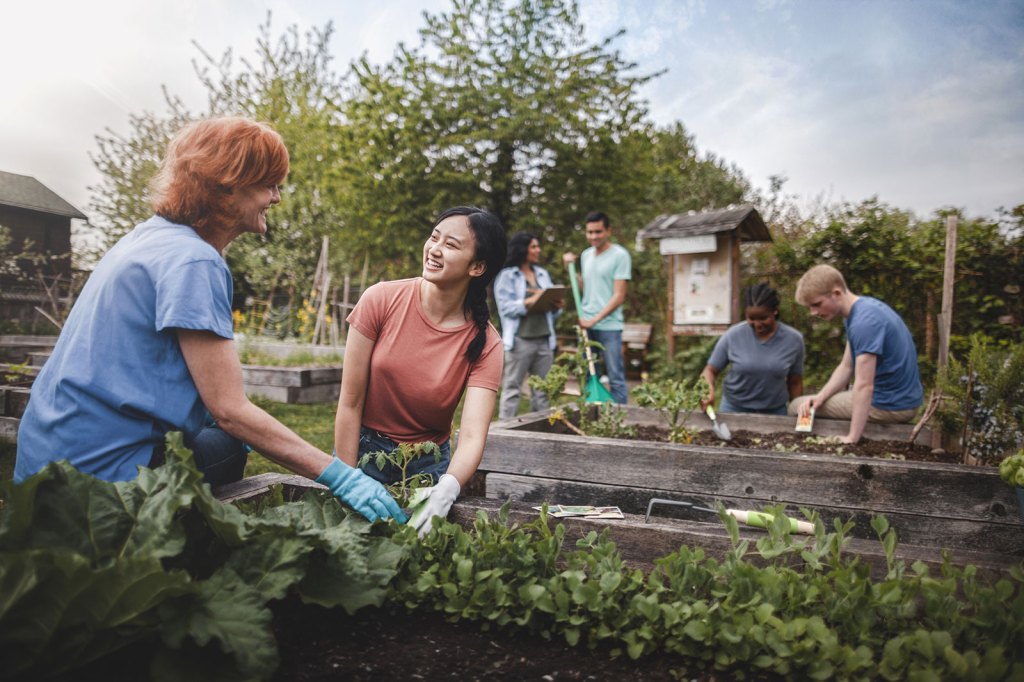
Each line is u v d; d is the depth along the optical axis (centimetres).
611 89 1377
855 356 393
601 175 1450
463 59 1341
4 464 422
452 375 248
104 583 121
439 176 1366
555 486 321
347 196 1351
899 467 264
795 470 280
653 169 1633
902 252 750
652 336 1219
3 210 1507
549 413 416
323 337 1113
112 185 1311
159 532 143
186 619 132
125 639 129
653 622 154
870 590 147
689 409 391
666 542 193
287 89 1634
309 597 155
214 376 178
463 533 180
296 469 190
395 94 1328
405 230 1395
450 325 249
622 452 309
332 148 1420
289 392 766
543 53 1345
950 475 258
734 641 142
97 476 173
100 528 142
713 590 158
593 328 615
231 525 148
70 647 122
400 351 246
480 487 347
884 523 167
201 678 130
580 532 200
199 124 195
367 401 258
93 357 175
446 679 145
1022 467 218
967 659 129
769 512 181
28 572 117
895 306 769
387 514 190
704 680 146
